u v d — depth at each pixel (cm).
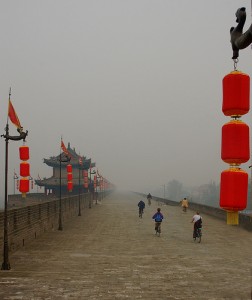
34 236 2430
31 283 1304
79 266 1593
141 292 1187
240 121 463
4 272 1479
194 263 1664
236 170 457
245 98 461
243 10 399
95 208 5697
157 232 2695
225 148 464
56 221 3173
